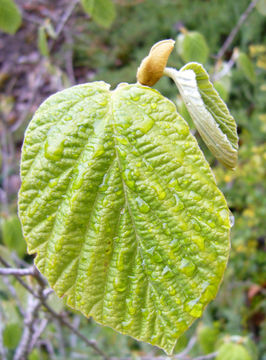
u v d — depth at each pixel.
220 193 0.10
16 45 0.91
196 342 0.49
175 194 0.10
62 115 0.11
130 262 0.10
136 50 0.90
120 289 0.10
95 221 0.10
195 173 0.10
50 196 0.10
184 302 0.10
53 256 0.10
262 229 0.59
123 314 0.11
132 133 0.10
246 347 0.36
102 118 0.11
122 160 0.10
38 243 0.11
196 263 0.10
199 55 0.33
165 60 0.11
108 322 0.11
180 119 0.10
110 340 0.49
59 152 0.10
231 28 0.83
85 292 0.11
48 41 0.77
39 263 0.11
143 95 0.11
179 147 0.10
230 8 0.83
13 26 0.38
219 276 0.10
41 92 0.72
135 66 0.84
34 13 0.83
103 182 0.10
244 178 0.59
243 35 0.80
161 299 0.10
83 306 0.11
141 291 0.10
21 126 0.71
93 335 0.51
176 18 0.88
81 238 0.10
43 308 0.22
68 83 0.43
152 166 0.10
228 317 0.56
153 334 0.10
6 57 0.91
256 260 0.60
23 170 0.11
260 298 0.58
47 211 0.10
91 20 0.89
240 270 0.61
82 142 0.10
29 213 0.10
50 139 0.11
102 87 0.11
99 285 0.11
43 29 0.37
